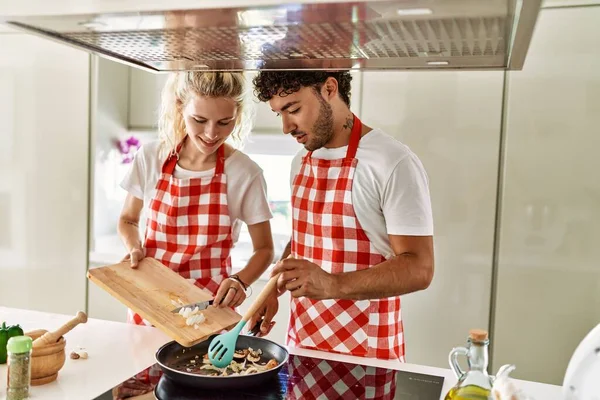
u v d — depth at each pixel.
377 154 1.55
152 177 2.00
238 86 1.79
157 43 1.21
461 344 2.49
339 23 0.98
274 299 1.59
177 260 1.90
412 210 1.49
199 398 1.17
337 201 1.60
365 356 1.59
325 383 1.28
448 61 1.31
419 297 2.52
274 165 3.22
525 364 2.42
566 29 2.27
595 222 2.30
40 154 3.03
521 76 2.34
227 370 1.31
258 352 1.41
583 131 2.29
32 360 1.21
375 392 1.23
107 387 1.23
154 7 0.92
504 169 2.39
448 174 2.46
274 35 1.10
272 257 1.99
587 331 2.33
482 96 2.39
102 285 1.55
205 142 1.83
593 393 0.92
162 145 2.00
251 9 0.89
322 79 1.48
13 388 1.13
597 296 2.31
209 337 1.48
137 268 1.69
